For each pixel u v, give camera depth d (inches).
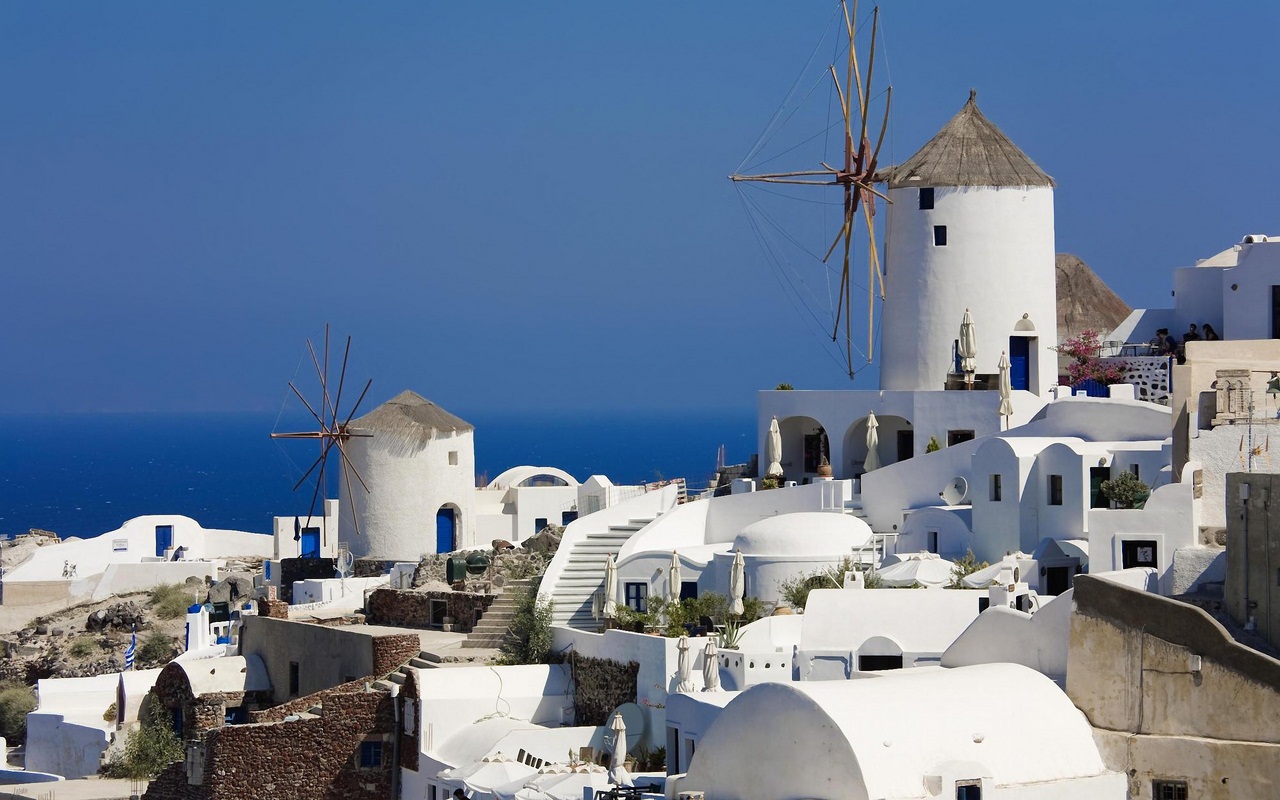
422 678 3868.1
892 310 4635.8
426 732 3831.2
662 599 3887.8
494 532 5836.6
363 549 5600.4
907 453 4490.7
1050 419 4020.7
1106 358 4451.3
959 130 4643.2
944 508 3966.5
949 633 3422.7
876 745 2696.9
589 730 3661.4
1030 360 4537.4
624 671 3745.1
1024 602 3408.0
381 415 5649.6
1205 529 3351.4
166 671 4490.7
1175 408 3511.3
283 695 4468.5
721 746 2871.6
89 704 4817.9
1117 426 3907.5
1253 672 2723.9
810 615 3513.8
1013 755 2758.4
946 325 4542.3
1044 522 3762.3
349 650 4254.4
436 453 5615.2
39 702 4825.3
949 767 2684.5
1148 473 3681.1
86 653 5467.5
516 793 3346.5
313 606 4867.1
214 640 5000.0
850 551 3838.6
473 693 3870.6
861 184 4564.5
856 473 4525.1
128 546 6338.6
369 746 3939.5
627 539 4281.5
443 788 3725.4
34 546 6688.0
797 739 2755.9
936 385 4549.7
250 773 3946.9
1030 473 3784.5
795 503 4269.2
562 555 4259.4
